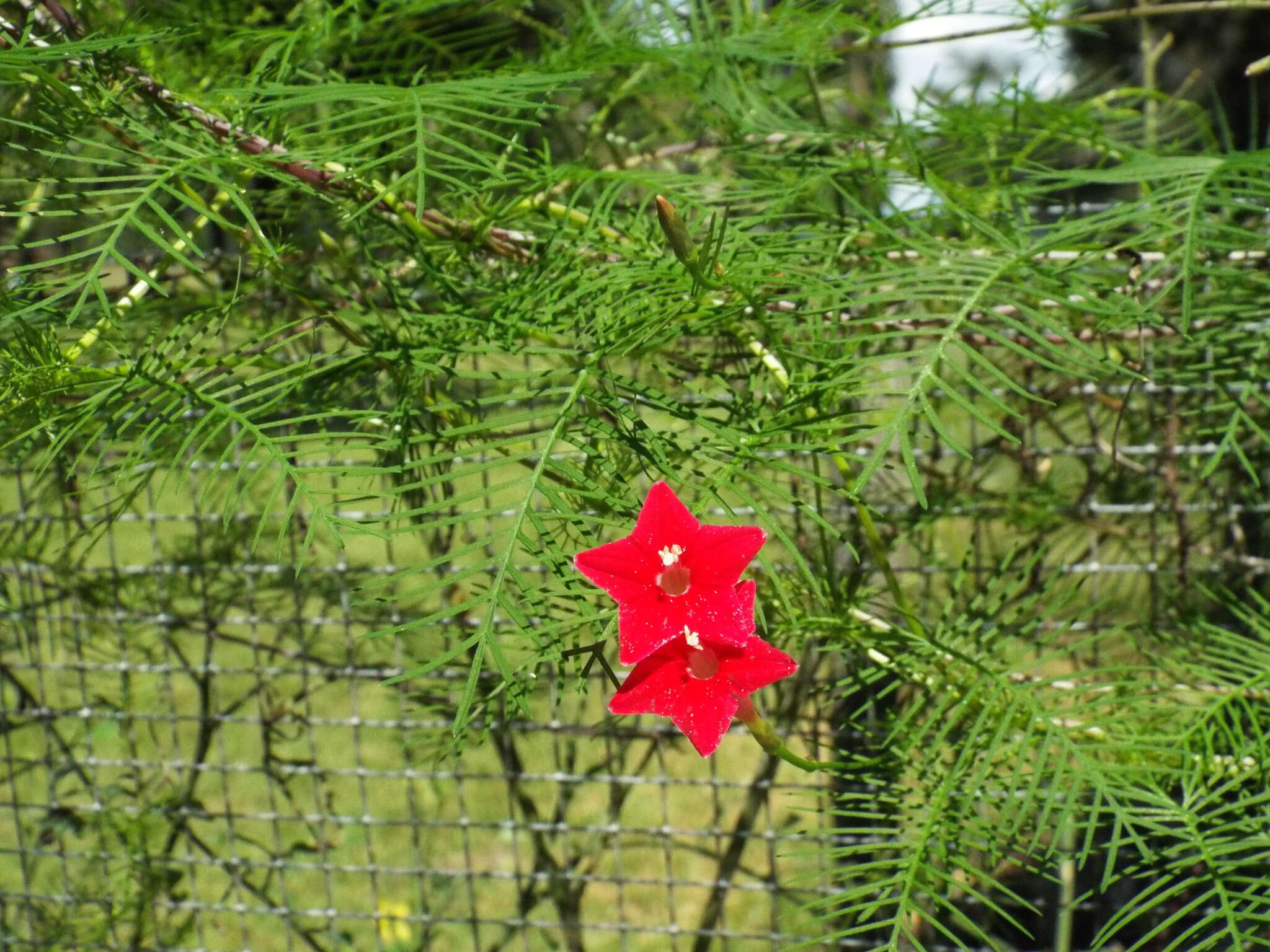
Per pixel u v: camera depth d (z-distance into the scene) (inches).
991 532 14.1
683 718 7.2
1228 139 10.9
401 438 8.4
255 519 16.0
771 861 14.8
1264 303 9.7
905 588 14.4
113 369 9.3
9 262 11.0
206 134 8.9
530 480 7.2
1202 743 10.0
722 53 11.9
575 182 11.3
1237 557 13.1
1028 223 9.8
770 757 14.6
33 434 8.8
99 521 9.8
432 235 10.1
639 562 7.0
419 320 9.3
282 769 17.5
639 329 8.1
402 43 12.6
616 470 8.4
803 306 9.6
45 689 20.0
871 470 7.2
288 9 12.4
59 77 9.2
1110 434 14.7
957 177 12.1
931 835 8.9
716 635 6.9
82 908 17.5
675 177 9.8
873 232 10.5
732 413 8.8
